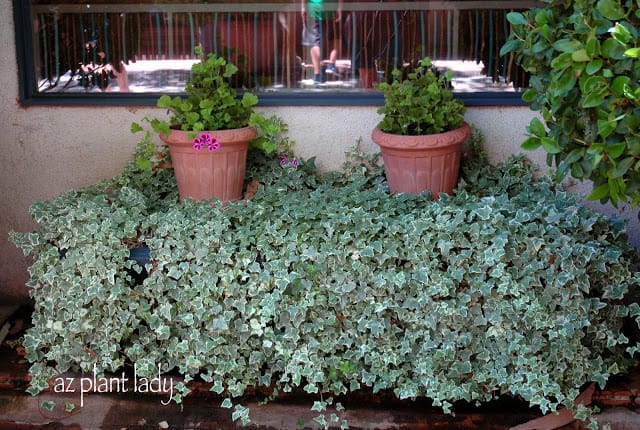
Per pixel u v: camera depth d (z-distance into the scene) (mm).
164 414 3389
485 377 3266
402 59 4152
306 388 3316
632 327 3748
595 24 2480
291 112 4070
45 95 4062
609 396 3357
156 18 4117
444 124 3672
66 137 4074
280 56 4164
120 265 3348
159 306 3373
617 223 3488
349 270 3270
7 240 4133
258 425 3320
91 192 3840
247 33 4156
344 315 3320
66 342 3404
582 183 3957
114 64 4129
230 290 3295
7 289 4160
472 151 4016
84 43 4098
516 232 3207
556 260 3188
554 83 2568
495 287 3234
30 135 4070
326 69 4160
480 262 3211
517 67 4066
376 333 3266
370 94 4113
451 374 3275
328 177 4012
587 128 2594
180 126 3807
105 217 3389
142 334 3412
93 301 3369
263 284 3293
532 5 4043
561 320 3199
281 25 4141
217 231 3316
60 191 4125
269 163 4016
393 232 3258
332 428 3311
